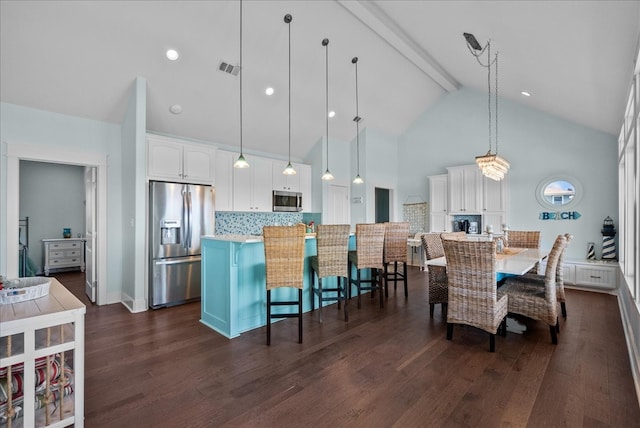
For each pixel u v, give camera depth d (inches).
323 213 240.2
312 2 143.1
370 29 167.5
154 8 123.6
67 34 120.6
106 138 161.2
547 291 106.6
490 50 144.8
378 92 221.0
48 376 58.7
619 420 66.6
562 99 166.6
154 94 157.9
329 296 157.2
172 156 163.8
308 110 209.6
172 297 158.1
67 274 240.2
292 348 104.5
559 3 84.6
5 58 120.9
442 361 94.4
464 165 236.7
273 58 163.0
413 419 67.4
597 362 93.1
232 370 89.4
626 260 131.7
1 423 56.4
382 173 269.1
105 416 68.6
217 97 171.6
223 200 193.2
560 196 203.6
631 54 92.4
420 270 253.9
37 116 142.6
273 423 66.5
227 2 131.0
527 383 81.6
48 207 247.9
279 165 224.2
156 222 153.7
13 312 57.1
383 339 112.0
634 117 98.0
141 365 92.5
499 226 220.5
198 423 66.5
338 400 74.6
